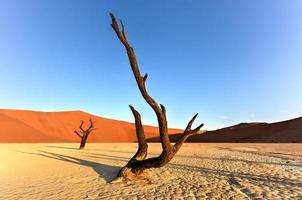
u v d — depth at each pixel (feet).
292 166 49.26
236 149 101.55
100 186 32.07
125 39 30.91
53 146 128.88
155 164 34.19
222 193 28.40
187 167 47.24
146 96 31.89
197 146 130.93
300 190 29.68
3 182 34.78
